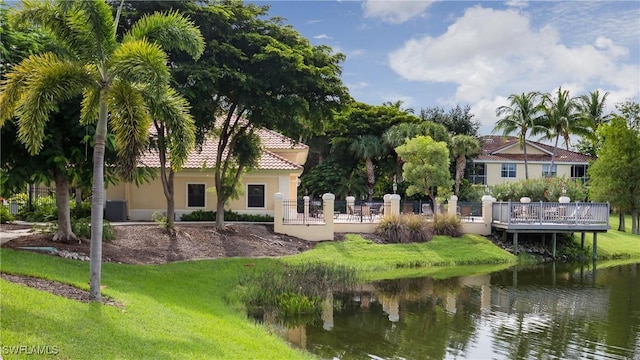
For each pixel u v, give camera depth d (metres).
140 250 17.31
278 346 10.00
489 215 26.83
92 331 7.42
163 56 8.87
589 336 12.10
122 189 26.42
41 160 13.59
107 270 13.14
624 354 10.81
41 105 8.74
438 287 17.80
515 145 49.81
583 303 15.62
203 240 20.45
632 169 31.28
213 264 16.98
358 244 23.47
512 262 23.66
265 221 26.50
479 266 22.53
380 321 13.09
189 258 17.92
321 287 16.09
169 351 7.47
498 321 13.34
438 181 28.03
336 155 45.38
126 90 9.08
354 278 18.25
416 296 16.27
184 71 17.75
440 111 49.56
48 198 25.56
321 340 11.36
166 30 9.85
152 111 9.62
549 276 20.47
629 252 26.86
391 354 10.54
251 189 27.38
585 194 31.38
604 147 32.97
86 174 14.43
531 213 24.91
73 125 13.24
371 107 46.03
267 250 21.06
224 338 9.23
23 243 14.41
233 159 23.09
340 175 42.84
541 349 11.05
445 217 26.31
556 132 44.72
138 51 8.68
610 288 18.06
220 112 22.58
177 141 9.70
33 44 12.25
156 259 16.73
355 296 16.05
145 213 26.55
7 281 9.21
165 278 13.89
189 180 26.83
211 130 22.91
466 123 49.00
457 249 24.17
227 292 14.28
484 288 17.80
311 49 21.53
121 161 9.34
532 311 14.50
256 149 22.58
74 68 9.09
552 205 24.88
